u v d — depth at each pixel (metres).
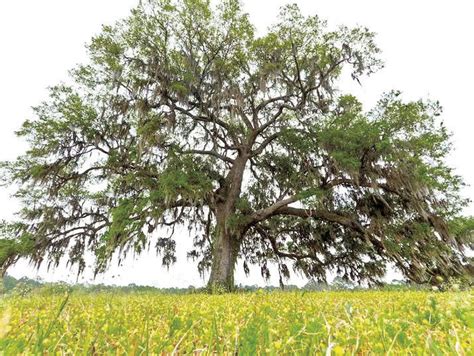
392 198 19.50
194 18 22.66
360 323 2.38
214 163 24.91
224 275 19.38
